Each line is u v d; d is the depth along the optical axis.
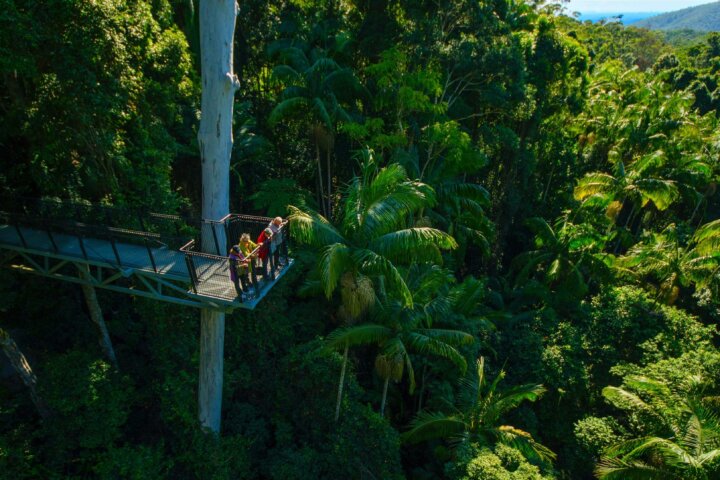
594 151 37.22
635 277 24.75
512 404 14.37
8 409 11.09
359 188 12.07
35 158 11.12
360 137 18.94
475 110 25.58
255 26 22.50
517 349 19.73
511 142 24.02
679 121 30.66
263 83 25.06
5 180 12.38
